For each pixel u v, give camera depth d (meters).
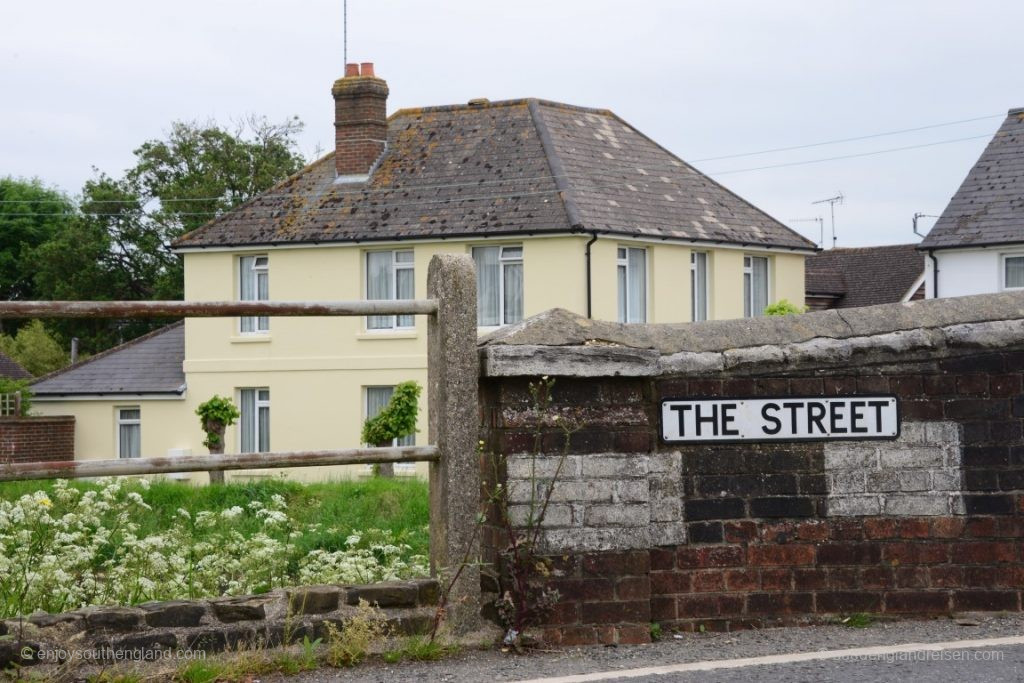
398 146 34.44
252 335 33.91
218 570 8.79
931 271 32.88
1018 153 34.06
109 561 8.73
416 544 13.29
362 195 33.34
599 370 6.71
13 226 66.62
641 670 6.05
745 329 7.11
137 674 5.91
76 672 5.93
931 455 7.16
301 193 34.28
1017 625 6.95
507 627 6.65
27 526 8.66
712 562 7.01
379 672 6.15
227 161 60.38
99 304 6.10
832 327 7.16
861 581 7.10
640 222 31.36
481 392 6.94
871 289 43.88
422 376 31.97
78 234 60.41
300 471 32.31
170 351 36.59
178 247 33.97
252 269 34.06
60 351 57.06
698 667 6.11
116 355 36.81
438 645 6.48
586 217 30.17
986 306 7.28
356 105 34.03
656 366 6.84
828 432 7.11
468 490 6.73
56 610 7.60
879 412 7.13
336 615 6.50
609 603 6.73
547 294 30.31
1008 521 7.17
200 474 32.94
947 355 7.18
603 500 6.75
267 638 6.34
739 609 7.01
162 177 61.72
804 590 7.07
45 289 61.91
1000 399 7.20
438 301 6.74
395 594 6.66
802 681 5.79
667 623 6.95
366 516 18.22
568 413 6.74
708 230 32.88
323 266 32.81
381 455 6.58
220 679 5.98
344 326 32.72
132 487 16.67
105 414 35.59
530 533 6.65
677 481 7.00
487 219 30.97
